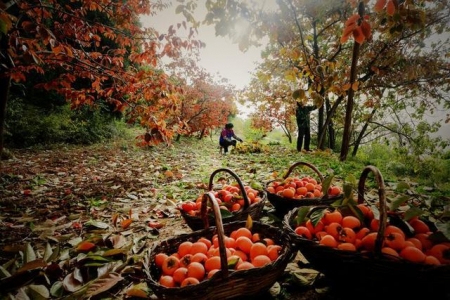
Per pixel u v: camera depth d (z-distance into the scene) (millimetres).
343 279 1710
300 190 3279
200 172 7184
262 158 9180
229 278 1587
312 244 1755
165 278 1736
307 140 12008
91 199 4723
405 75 9805
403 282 1496
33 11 4117
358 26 2488
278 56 9594
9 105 10148
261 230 2334
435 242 1772
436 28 8633
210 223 2705
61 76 4703
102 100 13445
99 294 2154
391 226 1829
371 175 5773
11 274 2342
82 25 4770
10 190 5207
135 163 8414
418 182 5934
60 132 11039
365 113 12695
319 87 5285
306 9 8867
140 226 3600
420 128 11242
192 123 16078
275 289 1998
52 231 3395
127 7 4863
